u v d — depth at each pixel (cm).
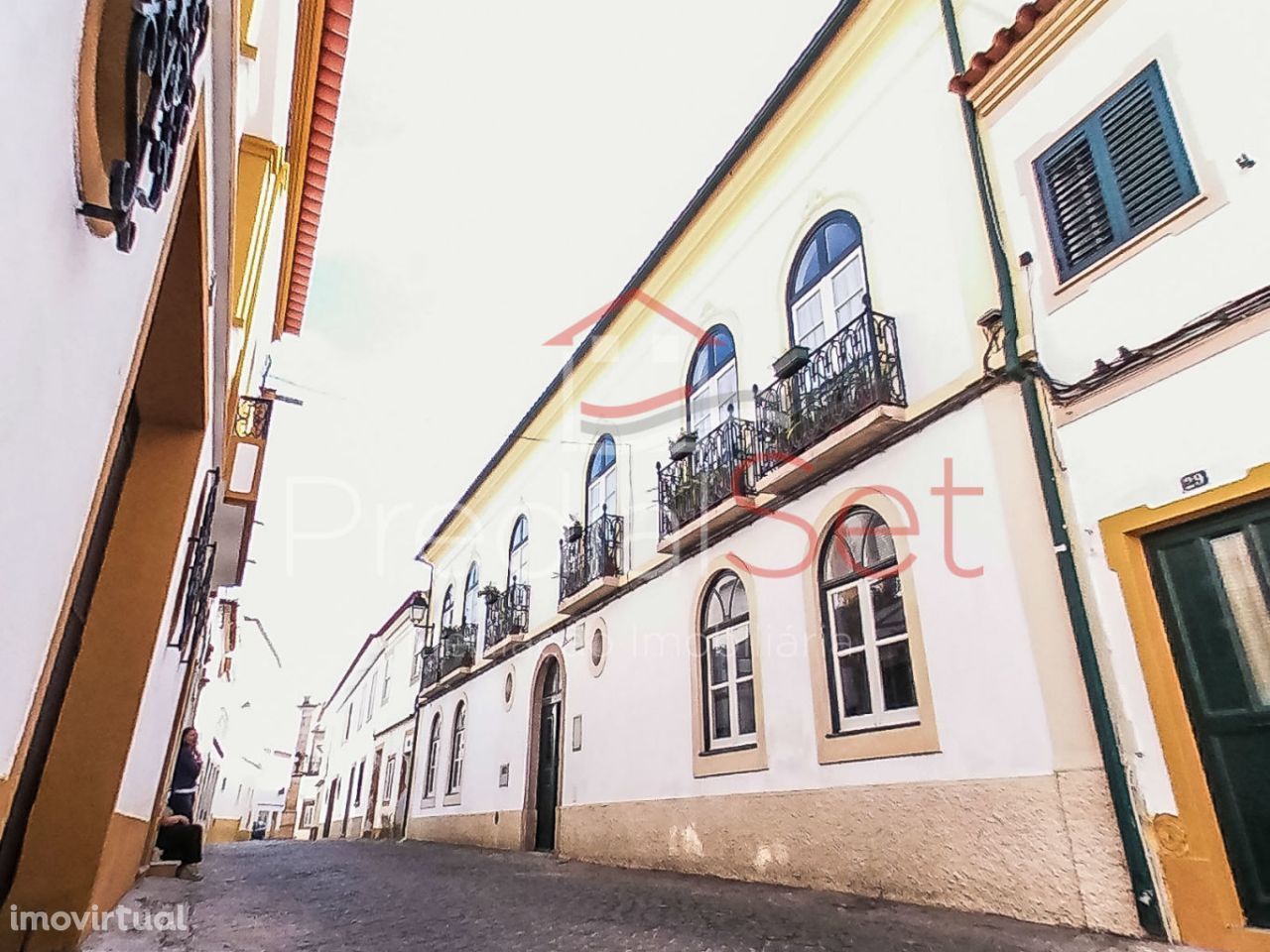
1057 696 467
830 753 623
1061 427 495
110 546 389
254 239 581
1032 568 498
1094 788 436
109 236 147
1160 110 471
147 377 384
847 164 751
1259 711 384
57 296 125
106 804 346
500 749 1338
